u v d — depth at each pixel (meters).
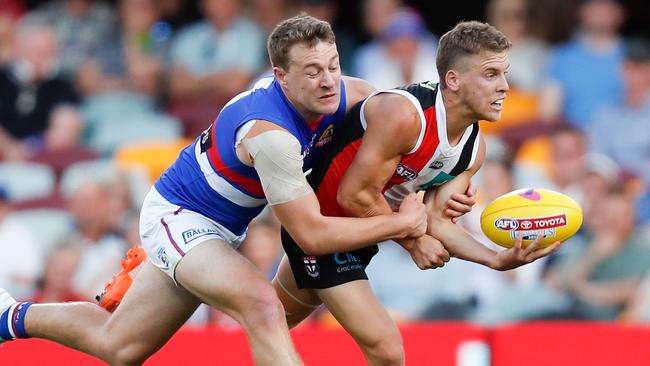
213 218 18.69
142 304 19.06
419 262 18.95
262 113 17.67
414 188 18.88
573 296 29.92
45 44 37.59
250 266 17.89
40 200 32.97
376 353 18.70
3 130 36.97
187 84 38.00
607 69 36.50
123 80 38.59
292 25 17.38
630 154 35.59
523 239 18.42
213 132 18.42
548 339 23.33
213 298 17.88
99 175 32.53
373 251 19.38
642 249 30.17
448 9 41.72
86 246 31.06
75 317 19.66
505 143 34.41
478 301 29.94
